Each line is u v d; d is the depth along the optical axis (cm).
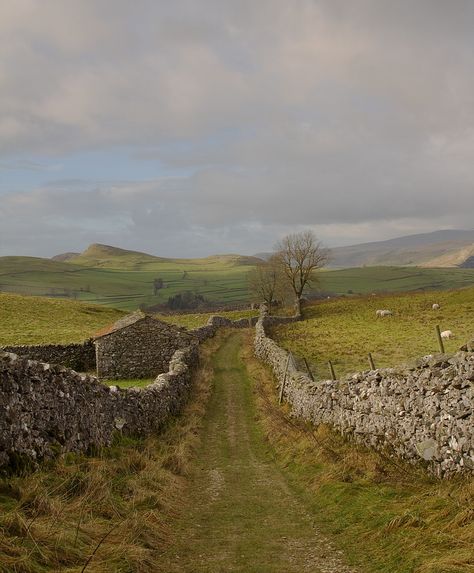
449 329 4859
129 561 766
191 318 9169
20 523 728
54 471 1015
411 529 866
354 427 1571
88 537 799
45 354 4138
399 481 1131
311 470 1430
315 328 6147
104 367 3781
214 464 1656
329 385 1839
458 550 747
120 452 1384
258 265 11719
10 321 6569
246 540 971
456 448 1049
